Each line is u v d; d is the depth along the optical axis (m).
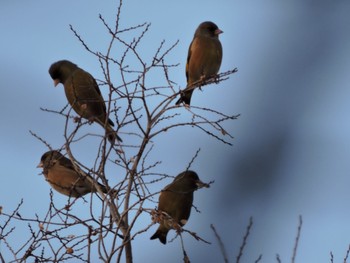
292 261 8.14
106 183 10.23
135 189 10.44
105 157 10.24
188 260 9.48
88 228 9.73
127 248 10.10
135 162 10.34
